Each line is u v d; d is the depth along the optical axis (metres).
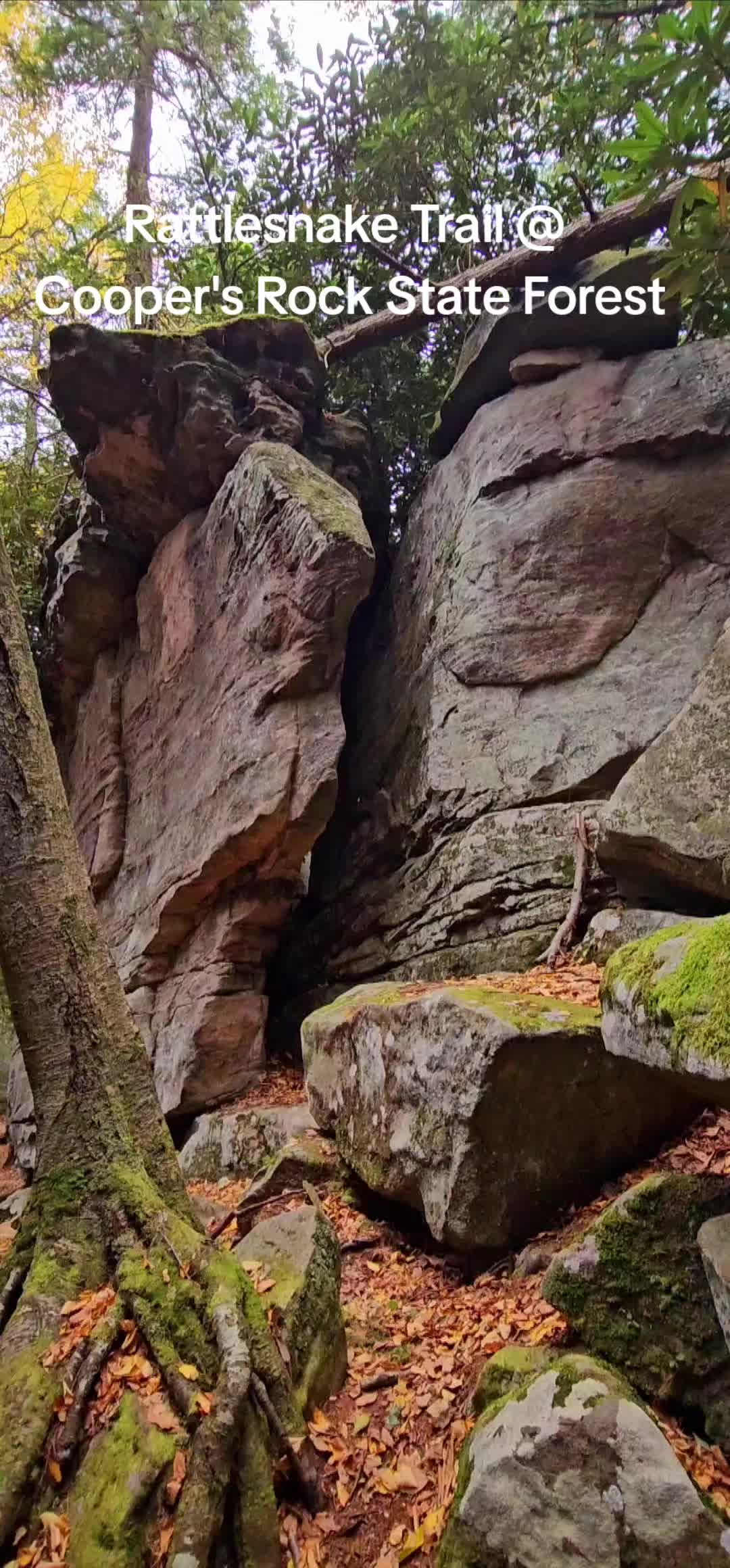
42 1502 3.07
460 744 8.70
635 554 8.49
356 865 10.13
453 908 8.15
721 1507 2.77
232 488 10.06
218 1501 2.92
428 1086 4.84
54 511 14.46
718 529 8.34
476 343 10.22
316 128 11.91
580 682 8.29
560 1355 3.50
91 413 10.76
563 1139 4.43
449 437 11.15
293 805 8.54
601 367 9.24
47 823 4.48
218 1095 9.02
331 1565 3.06
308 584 8.62
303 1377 3.64
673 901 6.34
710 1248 3.16
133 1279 3.68
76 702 14.01
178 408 10.57
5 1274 3.90
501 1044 4.31
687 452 8.62
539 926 7.41
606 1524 2.67
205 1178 7.98
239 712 9.30
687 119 4.39
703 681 6.22
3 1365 3.45
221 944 9.41
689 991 3.34
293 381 11.11
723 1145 4.23
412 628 10.32
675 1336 3.28
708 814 5.77
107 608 12.67
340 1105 6.05
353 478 11.44
